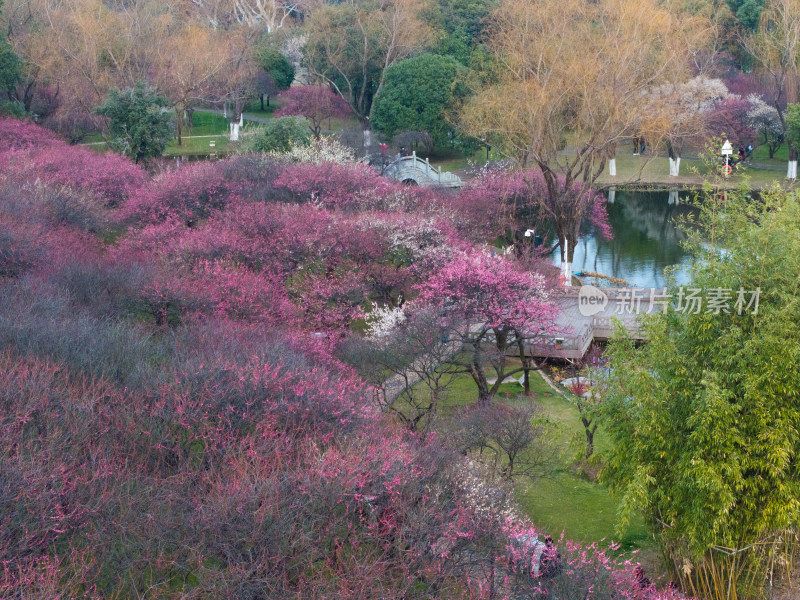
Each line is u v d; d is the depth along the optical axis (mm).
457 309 28844
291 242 35312
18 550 13062
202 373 19375
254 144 59906
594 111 41344
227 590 13094
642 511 19484
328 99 82875
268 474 16062
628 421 19828
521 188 50375
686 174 73188
